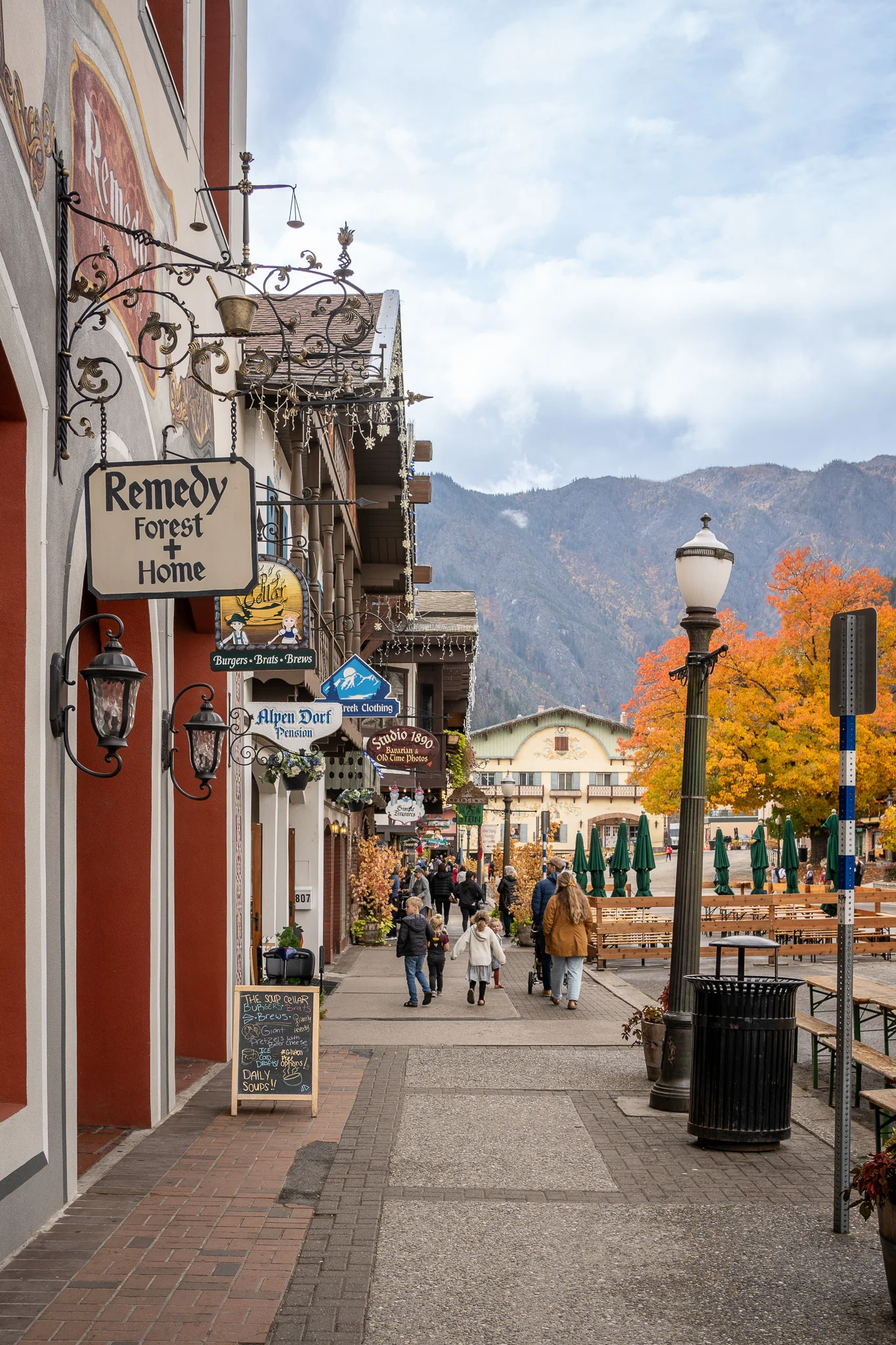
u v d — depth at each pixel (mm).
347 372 10133
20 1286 5590
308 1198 7070
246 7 14102
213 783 11961
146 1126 8859
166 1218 6645
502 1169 7762
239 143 13703
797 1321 5363
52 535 6637
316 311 8078
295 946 12922
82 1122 8852
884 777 41594
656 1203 7055
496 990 17969
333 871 23312
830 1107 9969
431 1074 11047
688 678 10359
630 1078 10844
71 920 6910
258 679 13430
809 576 43625
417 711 34312
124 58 8453
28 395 6254
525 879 28312
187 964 11891
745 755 43531
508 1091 10250
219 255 12422
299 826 19656
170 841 9516
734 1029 8227
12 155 6031
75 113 7227
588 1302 5555
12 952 6305
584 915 15898
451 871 39375
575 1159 8023
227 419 12492
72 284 6883
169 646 9703
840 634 6621
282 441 15039
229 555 6539
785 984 8281
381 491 25219
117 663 6062
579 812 94938
